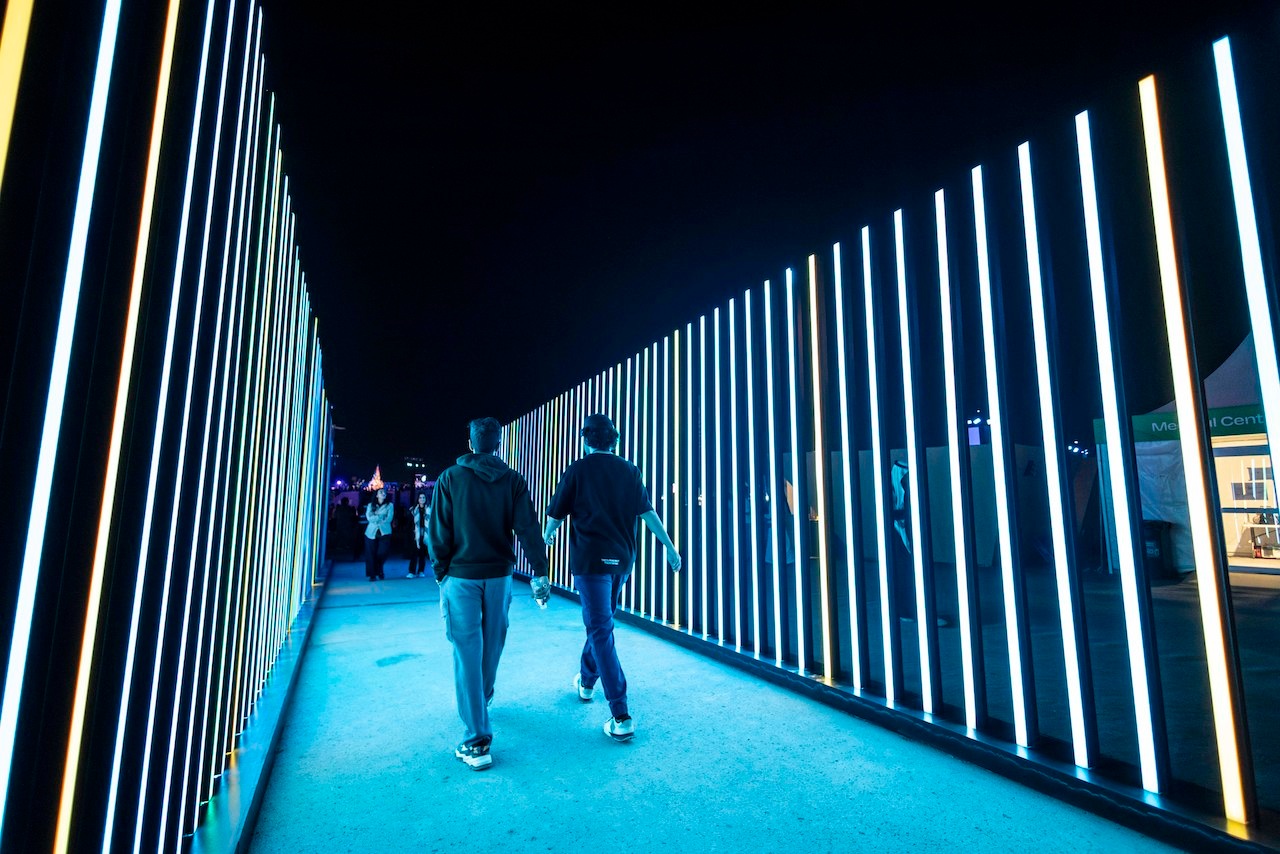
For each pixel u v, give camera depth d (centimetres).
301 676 407
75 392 100
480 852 203
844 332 353
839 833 212
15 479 88
